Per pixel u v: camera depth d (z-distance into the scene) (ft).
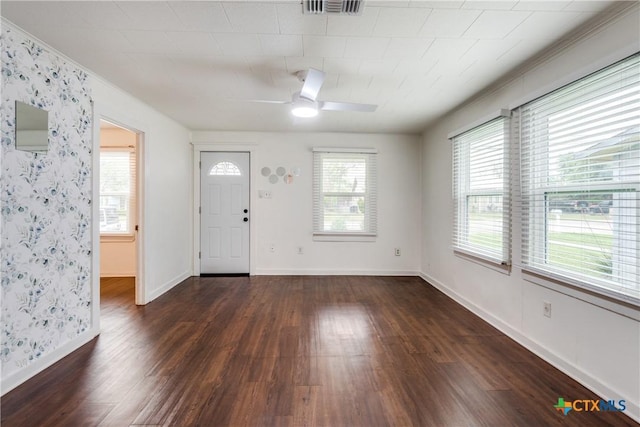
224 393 5.92
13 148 6.04
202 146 15.08
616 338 5.54
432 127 14.01
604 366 5.77
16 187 6.11
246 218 15.42
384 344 7.98
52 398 5.74
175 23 5.99
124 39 6.56
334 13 5.35
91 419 5.20
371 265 15.71
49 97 6.89
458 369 6.79
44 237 6.76
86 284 8.04
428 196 14.58
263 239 15.51
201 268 15.42
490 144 9.55
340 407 5.54
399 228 15.72
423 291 12.90
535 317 7.52
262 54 7.23
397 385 6.21
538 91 7.25
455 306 10.98
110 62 7.61
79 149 7.79
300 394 5.90
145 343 7.99
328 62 7.64
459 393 5.95
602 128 5.90
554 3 5.31
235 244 15.46
